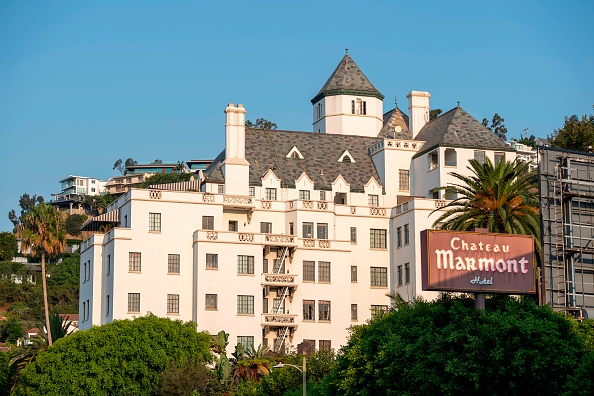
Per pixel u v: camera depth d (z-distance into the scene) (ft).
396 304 375.04
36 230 483.92
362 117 538.06
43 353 395.14
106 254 453.17
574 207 342.03
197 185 486.38
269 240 453.17
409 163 499.92
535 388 276.82
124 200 461.37
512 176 361.10
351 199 490.49
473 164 371.56
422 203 463.01
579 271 339.16
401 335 298.15
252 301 444.55
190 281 445.78
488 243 301.84
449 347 284.20
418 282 456.04
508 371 275.39
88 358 391.24
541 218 338.75
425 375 281.33
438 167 477.77
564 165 343.87
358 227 478.18
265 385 367.25
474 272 298.76
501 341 278.87
